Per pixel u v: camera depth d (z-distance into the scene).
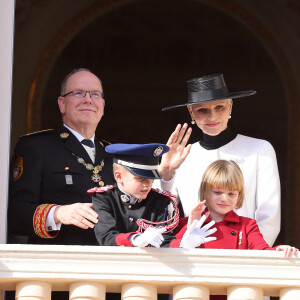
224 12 61.25
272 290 15.37
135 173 16.11
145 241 14.58
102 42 62.38
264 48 62.31
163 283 14.98
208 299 15.05
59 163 19.05
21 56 53.88
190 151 20.02
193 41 63.56
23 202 18.31
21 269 14.86
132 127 64.12
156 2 62.91
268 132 61.53
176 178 19.77
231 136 19.89
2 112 17.83
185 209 19.45
